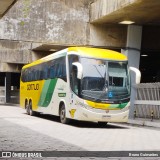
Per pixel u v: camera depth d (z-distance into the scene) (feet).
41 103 71.77
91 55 53.83
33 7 73.46
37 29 73.56
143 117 66.69
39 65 75.25
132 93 71.56
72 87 54.70
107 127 57.57
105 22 73.46
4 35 73.77
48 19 73.41
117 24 75.20
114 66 54.44
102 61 54.03
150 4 57.52
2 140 35.37
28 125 53.93
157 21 72.02
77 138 39.14
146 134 46.75
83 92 52.31
